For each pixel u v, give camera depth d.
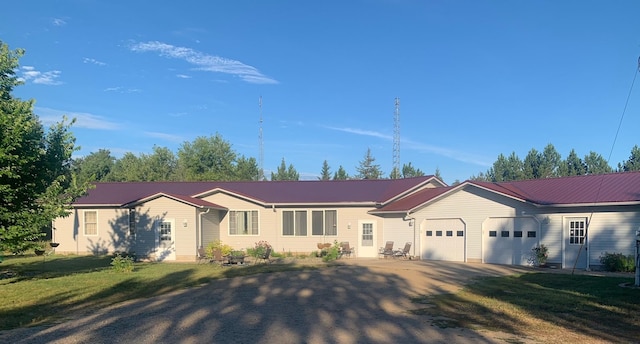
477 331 9.53
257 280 17.55
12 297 13.96
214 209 28.95
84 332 9.36
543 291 14.68
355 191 30.83
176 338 8.88
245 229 29.77
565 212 21.52
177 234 27.19
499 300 13.16
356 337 9.00
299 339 8.83
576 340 8.88
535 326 10.02
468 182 24.77
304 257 28.23
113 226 29.59
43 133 17.48
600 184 22.36
